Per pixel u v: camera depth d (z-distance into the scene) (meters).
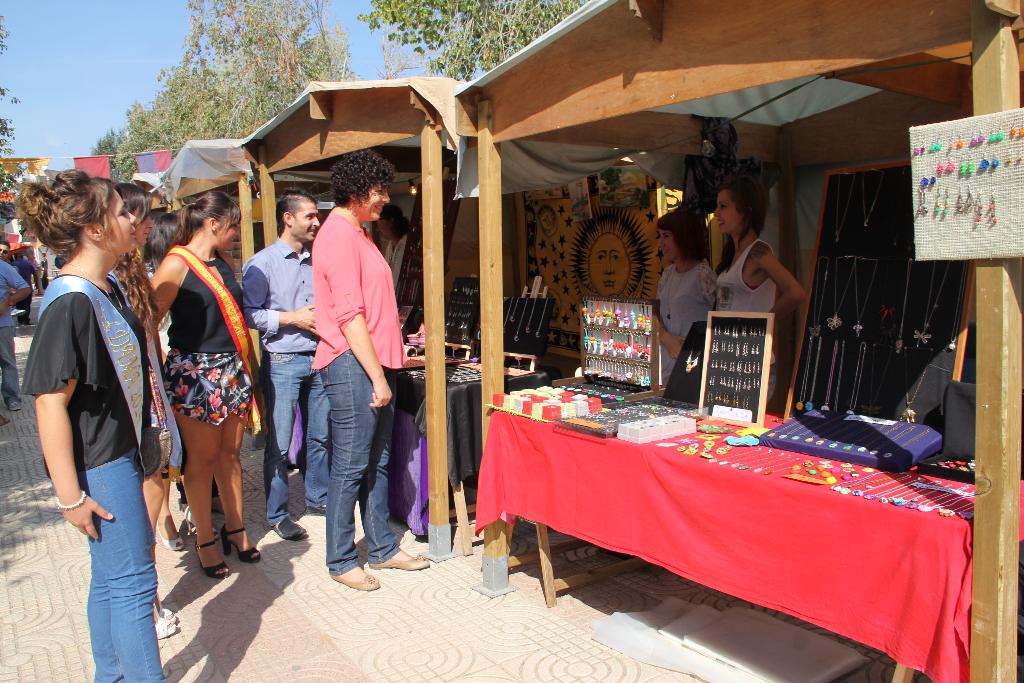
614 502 2.91
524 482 3.38
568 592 3.64
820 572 2.22
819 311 3.19
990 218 1.74
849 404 3.00
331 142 4.71
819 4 2.13
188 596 3.71
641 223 6.19
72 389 2.16
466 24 11.68
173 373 3.72
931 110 4.21
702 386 3.25
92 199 2.21
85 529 2.21
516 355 4.58
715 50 2.43
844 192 3.23
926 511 2.00
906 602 2.02
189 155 6.79
